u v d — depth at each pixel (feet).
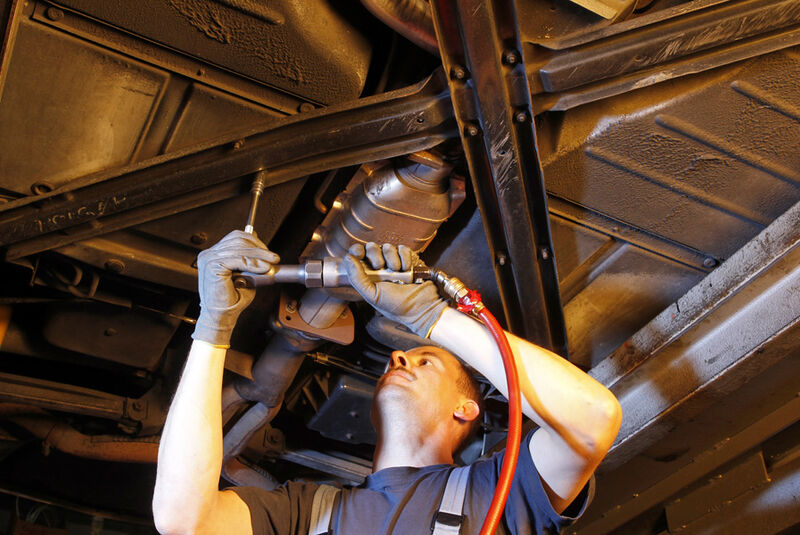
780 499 9.20
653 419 7.95
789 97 6.43
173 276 6.92
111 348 7.96
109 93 5.70
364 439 9.58
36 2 5.24
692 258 7.72
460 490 4.82
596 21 5.82
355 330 8.51
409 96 5.92
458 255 7.43
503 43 5.65
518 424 4.42
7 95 5.55
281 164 6.14
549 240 6.81
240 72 5.75
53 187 5.97
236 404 8.69
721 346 7.50
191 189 6.15
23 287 7.26
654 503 9.84
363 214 6.56
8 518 10.59
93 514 10.90
